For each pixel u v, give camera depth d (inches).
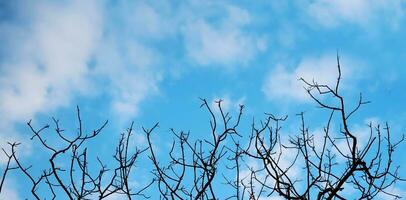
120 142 189.5
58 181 166.7
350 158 177.0
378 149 177.3
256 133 195.2
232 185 189.8
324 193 169.6
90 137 180.4
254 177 192.9
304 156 183.2
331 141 180.4
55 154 170.7
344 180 168.6
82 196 172.4
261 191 188.2
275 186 178.5
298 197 173.6
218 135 193.5
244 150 194.2
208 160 190.2
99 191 176.4
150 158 191.2
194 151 191.5
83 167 176.4
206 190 180.9
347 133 175.2
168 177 189.5
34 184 165.3
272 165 182.1
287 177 179.5
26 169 166.2
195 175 186.2
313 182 173.2
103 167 181.8
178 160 190.1
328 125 181.5
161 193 184.7
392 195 173.2
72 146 176.1
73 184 172.6
